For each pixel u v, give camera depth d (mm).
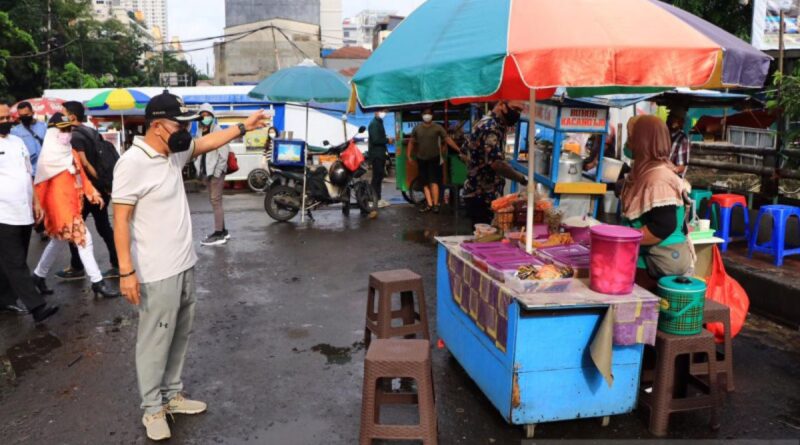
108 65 39594
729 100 7934
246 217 10602
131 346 4875
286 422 3680
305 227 9594
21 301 5734
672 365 3455
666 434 3498
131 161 3256
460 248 4180
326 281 6625
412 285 4527
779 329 5117
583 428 3570
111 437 3525
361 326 5262
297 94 9055
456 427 3594
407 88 3135
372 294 4734
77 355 4703
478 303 3805
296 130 19797
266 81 9500
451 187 10703
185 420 3709
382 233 9086
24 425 3664
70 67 31609
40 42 31812
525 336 3332
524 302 3215
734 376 4254
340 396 4008
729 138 9180
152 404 3490
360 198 10305
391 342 3393
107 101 13852
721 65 2936
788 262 5953
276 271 7039
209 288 6402
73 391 4109
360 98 3402
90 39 38344
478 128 6141
